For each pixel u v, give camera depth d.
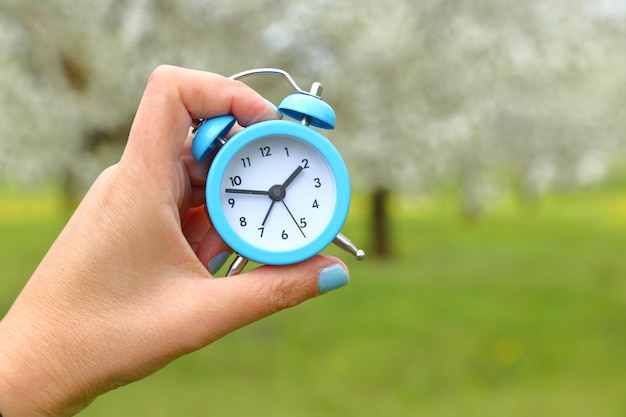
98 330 0.45
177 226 0.45
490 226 5.37
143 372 0.45
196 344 0.45
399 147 2.45
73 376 0.45
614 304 2.35
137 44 1.89
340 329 2.03
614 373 1.58
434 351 1.77
